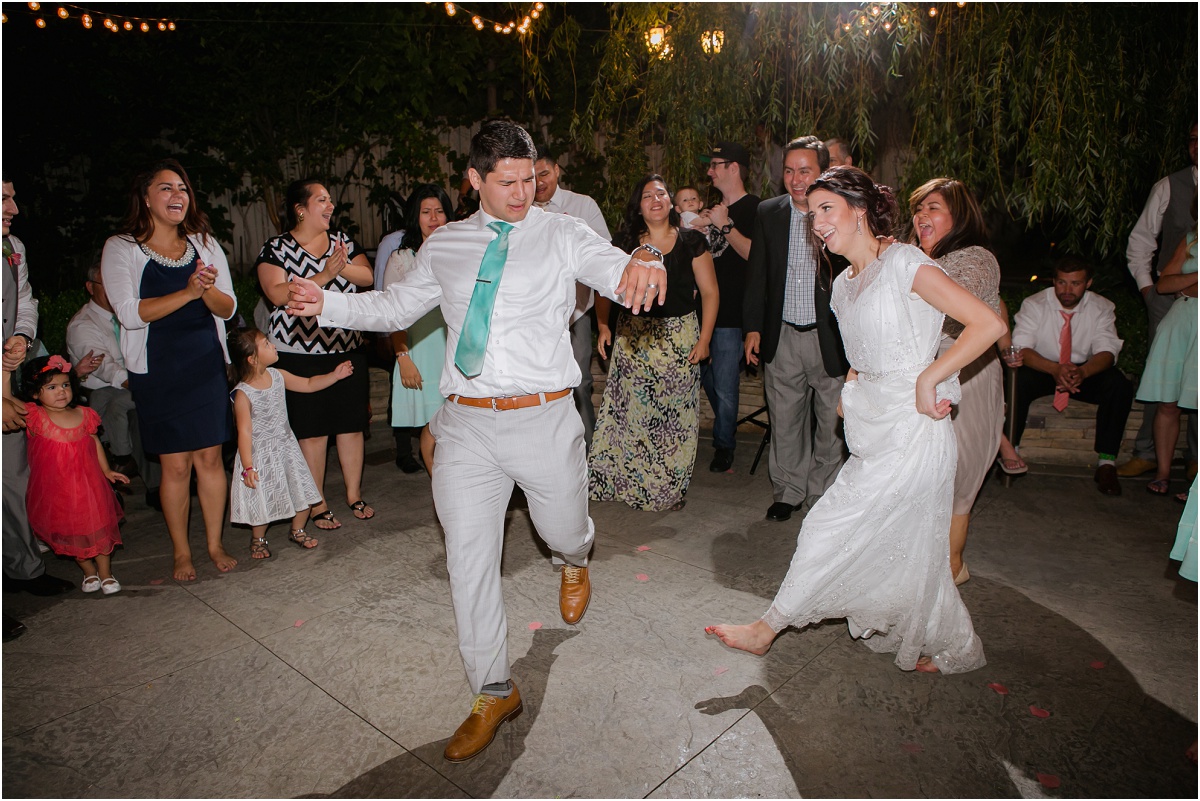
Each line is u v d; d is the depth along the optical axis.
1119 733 2.64
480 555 2.62
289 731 2.74
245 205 8.62
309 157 8.50
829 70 5.46
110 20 6.54
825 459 4.43
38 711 2.85
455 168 8.76
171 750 2.65
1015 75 5.24
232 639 3.31
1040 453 5.30
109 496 3.71
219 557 3.97
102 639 3.32
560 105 8.77
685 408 4.56
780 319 4.32
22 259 3.75
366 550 4.17
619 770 2.52
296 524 4.25
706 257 4.41
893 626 2.91
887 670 3.02
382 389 6.35
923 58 5.50
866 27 5.32
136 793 2.45
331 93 8.00
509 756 2.59
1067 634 3.25
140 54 7.62
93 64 7.62
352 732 2.73
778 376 4.40
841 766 2.52
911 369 2.65
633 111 8.02
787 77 6.00
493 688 2.67
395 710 2.85
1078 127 5.15
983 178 5.49
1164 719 2.71
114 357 4.65
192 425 3.69
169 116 8.08
